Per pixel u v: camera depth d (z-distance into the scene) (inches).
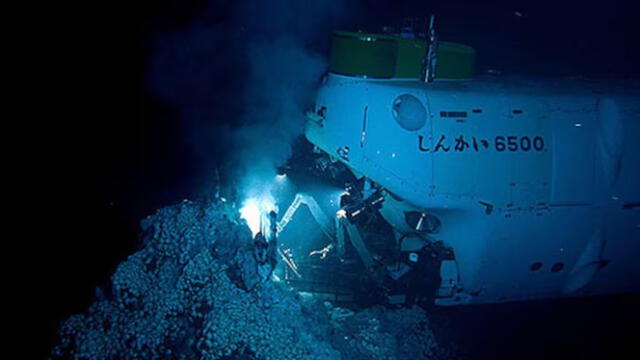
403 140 273.9
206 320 231.1
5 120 489.4
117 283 250.1
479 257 293.4
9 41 489.1
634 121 298.8
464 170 277.9
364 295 295.0
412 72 304.2
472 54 321.7
